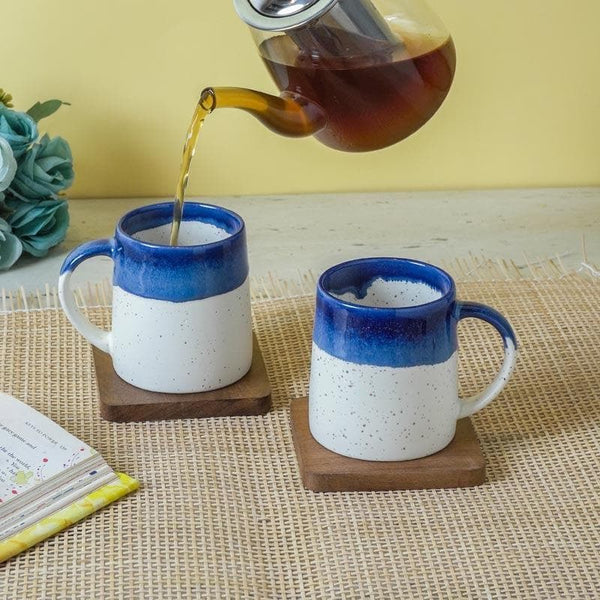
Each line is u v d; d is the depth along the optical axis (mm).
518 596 702
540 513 783
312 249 1267
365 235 1308
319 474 797
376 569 725
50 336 1031
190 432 882
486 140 1422
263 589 708
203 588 706
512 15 1348
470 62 1373
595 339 1021
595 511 785
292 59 836
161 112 1379
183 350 882
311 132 878
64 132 1386
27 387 943
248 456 853
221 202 1411
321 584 712
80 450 818
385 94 837
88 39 1335
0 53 1339
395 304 845
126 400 891
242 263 896
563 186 1438
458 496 803
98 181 1417
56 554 737
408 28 868
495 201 1411
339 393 796
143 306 870
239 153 1411
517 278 1159
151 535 756
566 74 1381
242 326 907
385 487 806
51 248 1277
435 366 787
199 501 793
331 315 782
